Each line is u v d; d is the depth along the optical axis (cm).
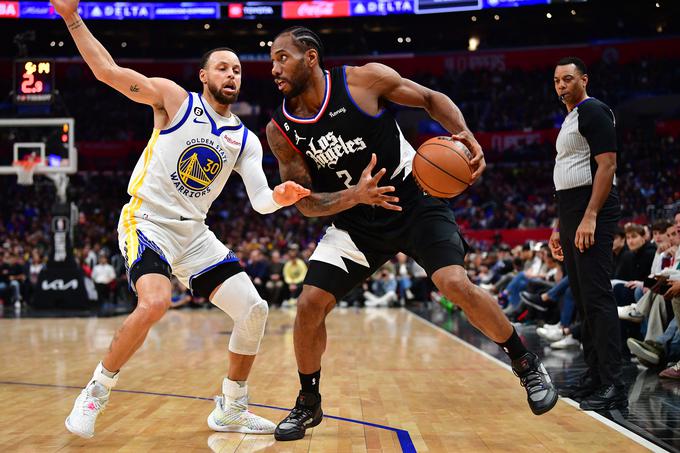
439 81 2739
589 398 365
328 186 327
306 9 2258
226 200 2542
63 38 2417
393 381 474
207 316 1273
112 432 319
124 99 2745
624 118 2533
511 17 2247
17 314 1234
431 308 1479
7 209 2448
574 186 379
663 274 463
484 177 2503
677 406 366
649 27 2591
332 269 314
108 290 1620
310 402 313
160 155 315
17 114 1270
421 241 308
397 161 315
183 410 373
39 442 298
